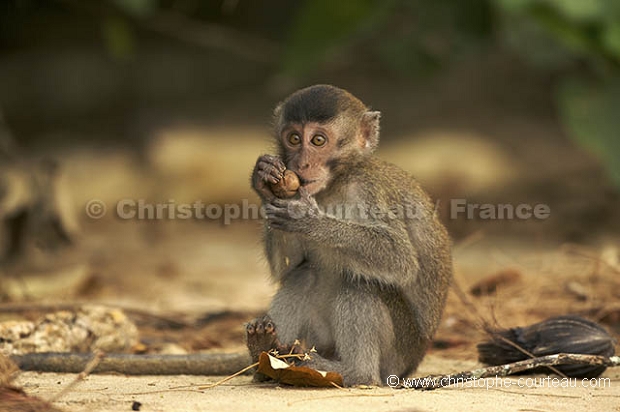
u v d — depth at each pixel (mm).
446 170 23031
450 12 19375
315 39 16953
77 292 13469
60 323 9484
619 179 17078
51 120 28469
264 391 7641
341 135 9180
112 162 24625
